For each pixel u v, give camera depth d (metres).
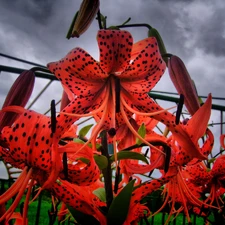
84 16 0.23
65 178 0.18
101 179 0.30
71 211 0.21
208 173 0.31
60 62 0.21
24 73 0.23
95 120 0.24
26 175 0.20
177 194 0.28
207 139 0.24
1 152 0.21
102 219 0.20
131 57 0.22
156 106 0.22
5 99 0.22
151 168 0.22
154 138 0.22
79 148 0.19
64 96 0.23
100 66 0.21
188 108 0.24
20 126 0.19
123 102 0.22
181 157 0.22
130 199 0.20
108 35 0.21
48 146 0.18
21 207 0.23
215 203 0.33
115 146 0.20
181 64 0.25
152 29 0.27
